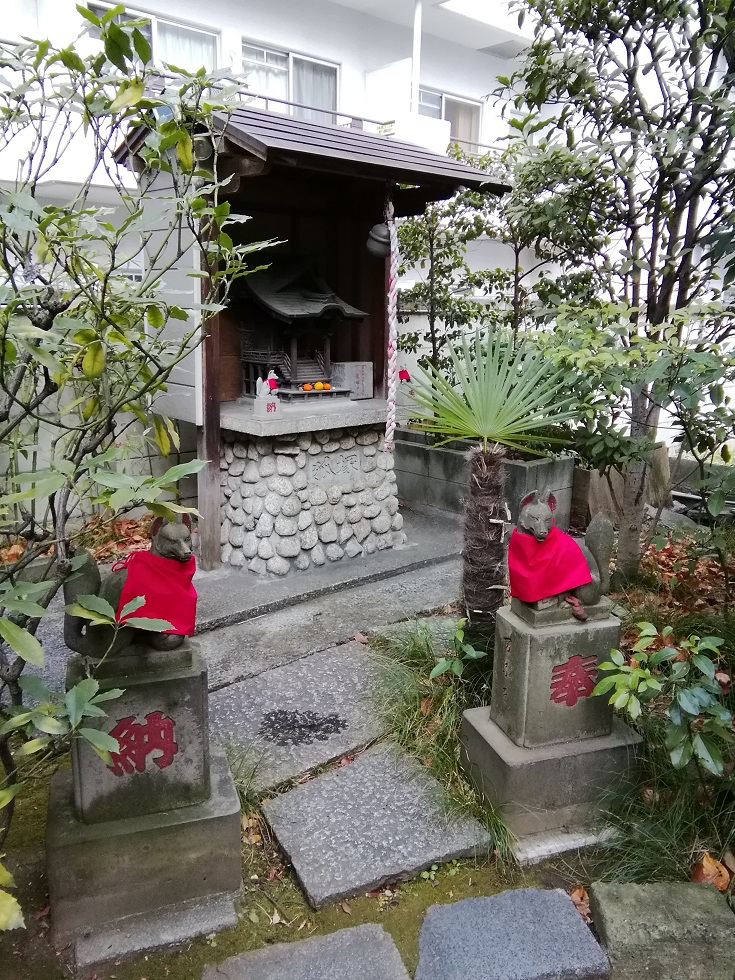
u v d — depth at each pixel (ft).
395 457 22.36
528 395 10.89
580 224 15.17
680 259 14.48
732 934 7.26
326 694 11.57
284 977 7.00
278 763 9.82
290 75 25.27
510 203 15.74
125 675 7.41
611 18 13.44
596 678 8.99
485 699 10.55
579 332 12.25
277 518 16.02
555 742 9.04
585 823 9.11
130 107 6.99
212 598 14.75
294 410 16.22
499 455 10.69
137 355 7.72
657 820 8.71
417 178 15.24
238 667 12.31
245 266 7.76
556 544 8.80
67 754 10.00
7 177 16.65
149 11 21.16
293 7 24.53
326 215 18.37
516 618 9.16
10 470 10.00
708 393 11.91
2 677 6.61
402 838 8.59
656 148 12.82
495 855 8.61
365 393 18.37
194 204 6.87
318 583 15.71
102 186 17.34
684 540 16.58
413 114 25.36
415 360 25.68
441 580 16.61
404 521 20.86
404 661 12.16
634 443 13.24
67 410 7.80
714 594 14.26
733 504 18.72
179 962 7.25
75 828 7.39
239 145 12.79
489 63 32.19
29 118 7.72
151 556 7.54
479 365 11.00
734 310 12.41
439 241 24.77
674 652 8.07
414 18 25.20
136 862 7.49
